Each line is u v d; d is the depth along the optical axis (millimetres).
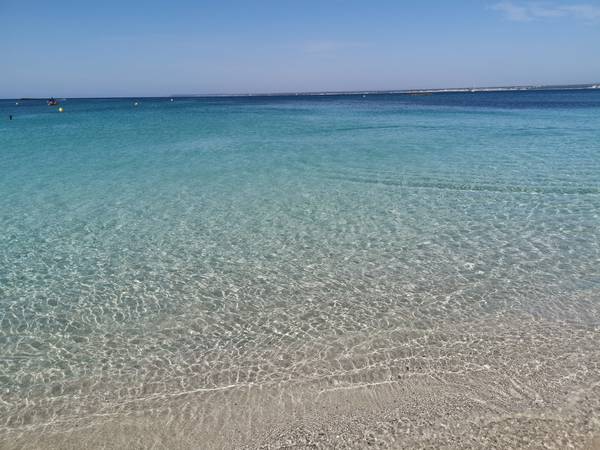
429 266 8227
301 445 4340
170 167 17719
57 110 72688
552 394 4867
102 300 7328
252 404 4895
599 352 5566
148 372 5512
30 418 4773
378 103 82312
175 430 4566
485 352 5660
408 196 12734
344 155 19672
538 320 6344
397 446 4273
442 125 33062
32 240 9961
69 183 15094
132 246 9562
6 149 23234
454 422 4527
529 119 37500
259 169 16984
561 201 11828
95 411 4863
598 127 29391
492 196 12477
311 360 5637
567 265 8062
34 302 7289
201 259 8844
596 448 4152
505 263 8234
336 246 9297
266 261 8672
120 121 43531
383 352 5750
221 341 6133
